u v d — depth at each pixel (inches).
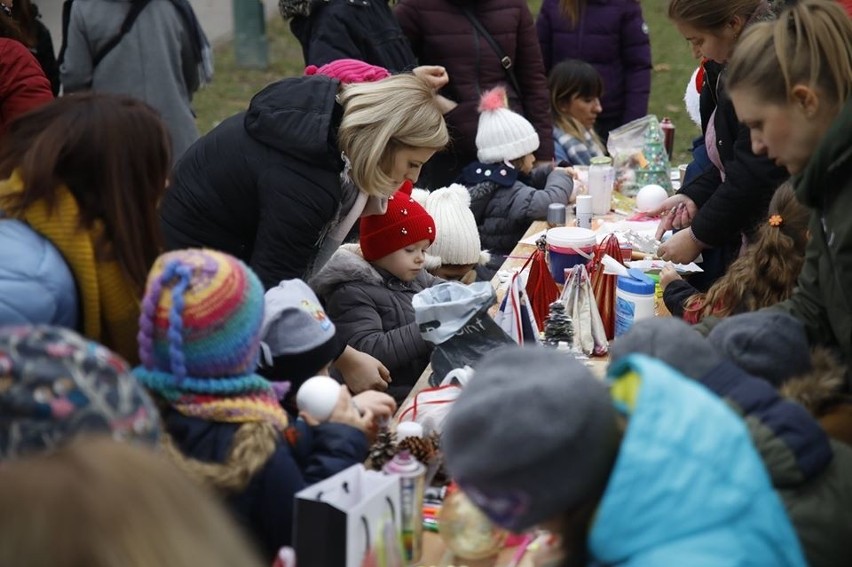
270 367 91.5
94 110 75.6
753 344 75.7
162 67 189.0
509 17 195.6
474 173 173.9
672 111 345.1
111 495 37.3
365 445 81.5
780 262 102.8
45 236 75.0
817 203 80.0
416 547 76.7
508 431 51.6
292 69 379.9
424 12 195.0
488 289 103.3
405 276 129.0
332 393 81.1
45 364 52.4
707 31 127.4
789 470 64.5
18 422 51.6
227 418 71.2
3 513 36.4
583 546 53.7
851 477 67.4
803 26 77.0
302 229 105.7
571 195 176.7
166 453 67.1
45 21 351.9
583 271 116.7
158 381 71.1
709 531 49.9
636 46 228.5
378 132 106.0
